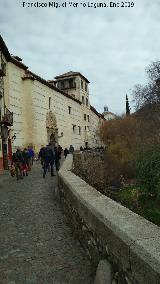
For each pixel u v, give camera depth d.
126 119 48.88
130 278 3.19
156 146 18.19
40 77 36.00
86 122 56.47
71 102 48.53
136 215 3.98
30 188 13.67
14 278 4.87
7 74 29.11
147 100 43.25
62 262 5.29
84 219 5.28
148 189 15.30
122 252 3.38
